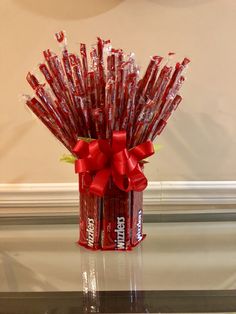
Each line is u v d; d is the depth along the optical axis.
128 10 0.95
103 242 0.79
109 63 0.72
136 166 0.73
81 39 0.96
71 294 0.73
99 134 0.73
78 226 0.96
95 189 0.73
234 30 0.95
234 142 1.00
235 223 0.97
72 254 0.83
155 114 0.74
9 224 0.97
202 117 0.99
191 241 0.90
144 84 0.74
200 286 0.74
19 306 0.70
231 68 0.97
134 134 0.74
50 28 0.95
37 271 0.80
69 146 0.77
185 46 0.96
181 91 0.98
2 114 0.98
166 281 0.77
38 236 0.93
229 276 0.78
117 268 0.81
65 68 0.74
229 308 0.69
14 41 0.96
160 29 0.95
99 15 0.95
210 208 1.02
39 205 1.02
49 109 0.74
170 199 1.02
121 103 0.71
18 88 0.98
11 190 1.01
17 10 0.95
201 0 0.94
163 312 0.69
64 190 1.01
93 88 0.73
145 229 0.94
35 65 0.96
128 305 0.70
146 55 0.96
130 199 0.78
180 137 1.00
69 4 0.95
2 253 0.87
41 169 1.01
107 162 0.73
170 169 1.01
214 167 1.01
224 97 0.98
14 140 1.00
